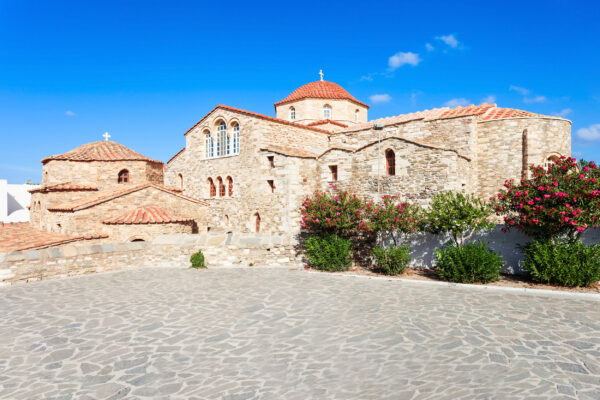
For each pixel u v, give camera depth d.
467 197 14.99
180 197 24.14
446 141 23.61
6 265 14.63
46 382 6.47
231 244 19.00
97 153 27.11
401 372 6.44
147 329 9.18
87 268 16.86
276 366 6.93
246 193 26.83
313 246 17.44
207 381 6.40
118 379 6.54
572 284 11.93
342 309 10.50
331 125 32.00
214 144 30.23
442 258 14.34
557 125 22.27
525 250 13.40
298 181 24.22
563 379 5.86
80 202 22.34
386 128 26.42
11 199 48.66
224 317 10.05
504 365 6.47
